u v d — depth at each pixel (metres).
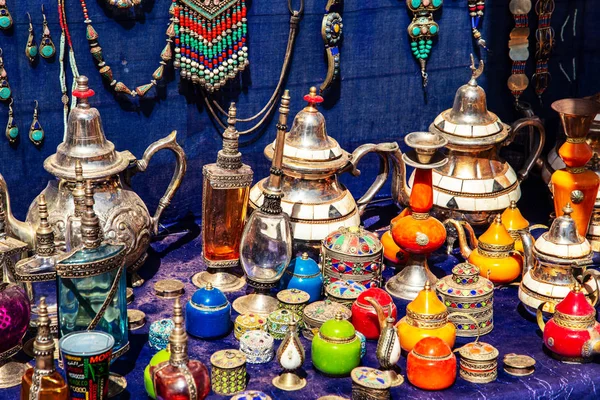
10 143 3.56
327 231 3.47
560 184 3.58
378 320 3.03
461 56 4.23
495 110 4.39
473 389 2.86
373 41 4.04
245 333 3.01
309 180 3.50
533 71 4.42
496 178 3.73
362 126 4.16
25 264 2.87
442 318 2.98
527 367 2.94
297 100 4.02
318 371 2.93
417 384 2.84
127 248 3.25
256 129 3.97
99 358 2.61
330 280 3.32
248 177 3.30
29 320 2.86
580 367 3.00
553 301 3.19
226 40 3.73
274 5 3.81
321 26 3.92
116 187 3.29
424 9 4.03
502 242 3.45
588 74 4.54
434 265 3.69
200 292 3.09
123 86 3.63
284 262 3.18
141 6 3.60
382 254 3.34
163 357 2.70
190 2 3.60
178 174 3.55
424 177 3.29
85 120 3.21
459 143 3.67
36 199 3.31
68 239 2.98
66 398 2.59
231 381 2.79
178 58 3.69
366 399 2.73
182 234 3.89
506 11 4.23
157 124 3.79
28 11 3.44
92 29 3.52
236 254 3.43
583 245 3.21
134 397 2.79
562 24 4.43
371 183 4.28
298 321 3.13
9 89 3.47
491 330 3.22
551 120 4.54
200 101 3.83
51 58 3.53
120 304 2.87
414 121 4.26
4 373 2.85
